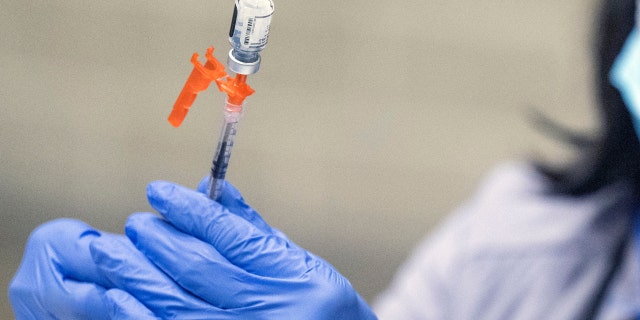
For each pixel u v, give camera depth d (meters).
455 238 1.62
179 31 3.36
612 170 1.49
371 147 3.38
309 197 3.38
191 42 3.37
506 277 1.53
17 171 3.49
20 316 1.17
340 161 3.38
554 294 1.49
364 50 3.35
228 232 1.05
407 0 3.27
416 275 1.64
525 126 3.32
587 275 1.48
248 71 0.94
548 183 1.61
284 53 3.35
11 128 3.49
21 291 1.15
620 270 1.46
